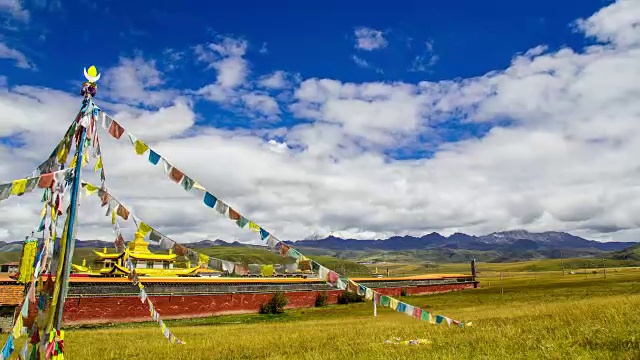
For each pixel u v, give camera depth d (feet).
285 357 50.67
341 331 83.92
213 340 77.36
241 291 214.07
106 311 170.50
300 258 29.68
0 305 139.03
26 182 28.50
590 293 213.46
